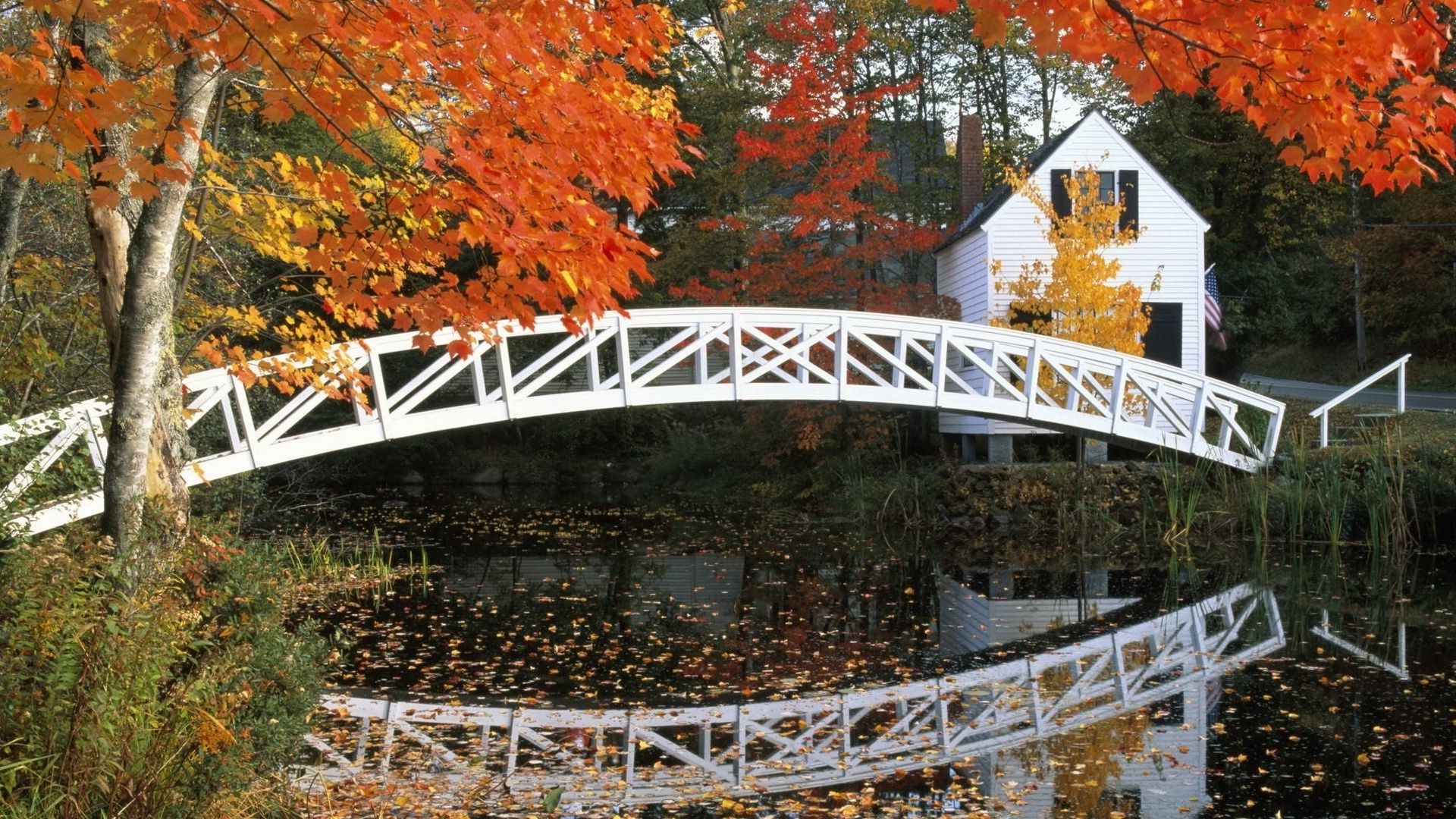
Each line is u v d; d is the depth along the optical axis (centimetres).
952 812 612
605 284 468
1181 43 411
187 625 524
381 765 685
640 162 484
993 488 1817
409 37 393
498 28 411
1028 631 1092
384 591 1311
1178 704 818
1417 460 1518
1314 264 3369
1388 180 434
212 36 479
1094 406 1664
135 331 617
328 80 427
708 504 2269
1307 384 3169
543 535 1833
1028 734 755
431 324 509
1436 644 988
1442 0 383
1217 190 3359
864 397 1545
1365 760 686
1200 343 2022
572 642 1045
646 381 1446
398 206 478
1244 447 1817
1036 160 2067
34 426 858
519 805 620
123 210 663
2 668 407
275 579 663
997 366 1911
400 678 907
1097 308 1823
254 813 508
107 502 612
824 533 1809
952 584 1358
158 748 430
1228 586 1288
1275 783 650
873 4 2556
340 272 501
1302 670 908
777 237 2075
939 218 2895
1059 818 600
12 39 735
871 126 2588
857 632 1096
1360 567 1388
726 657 988
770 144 2038
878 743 741
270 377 904
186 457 721
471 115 474
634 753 719
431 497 2530
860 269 2123
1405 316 2928
